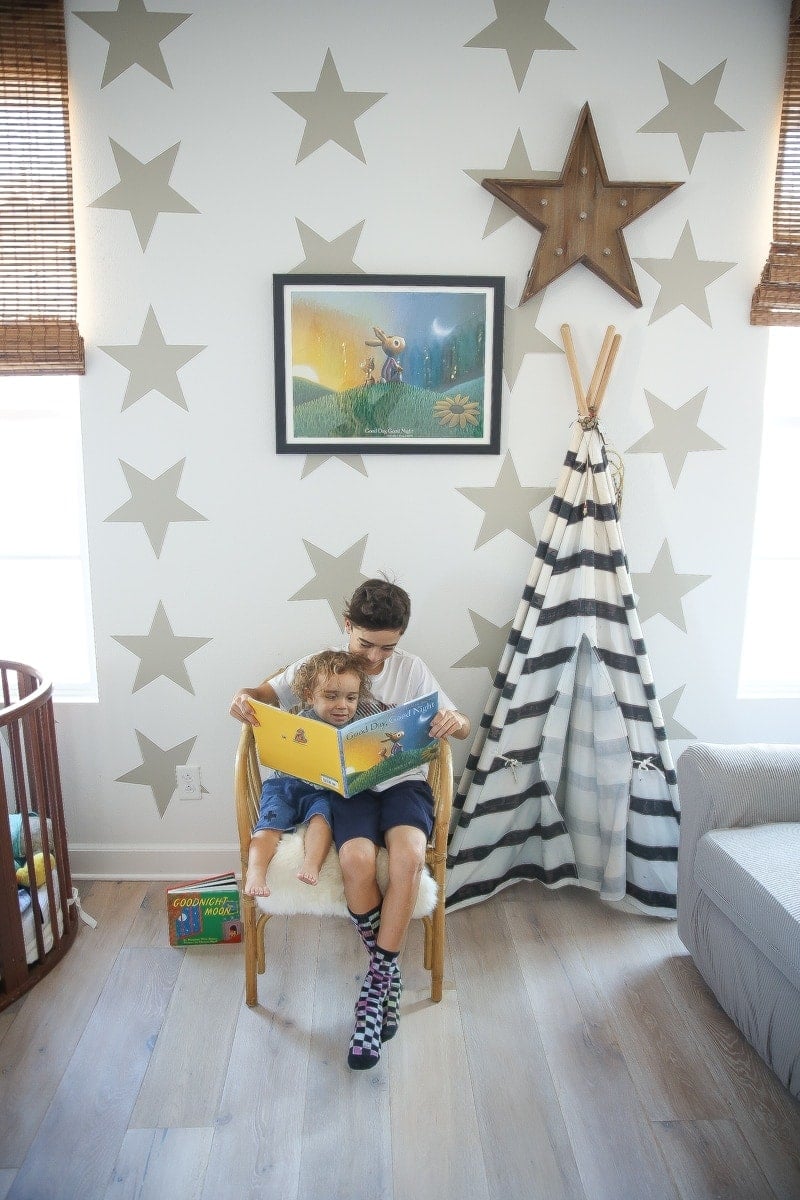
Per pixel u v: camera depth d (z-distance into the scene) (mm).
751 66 2059
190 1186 1416
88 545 2211
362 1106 1582
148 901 2254
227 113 2033
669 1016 1828
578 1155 1480
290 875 1712
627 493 2244
